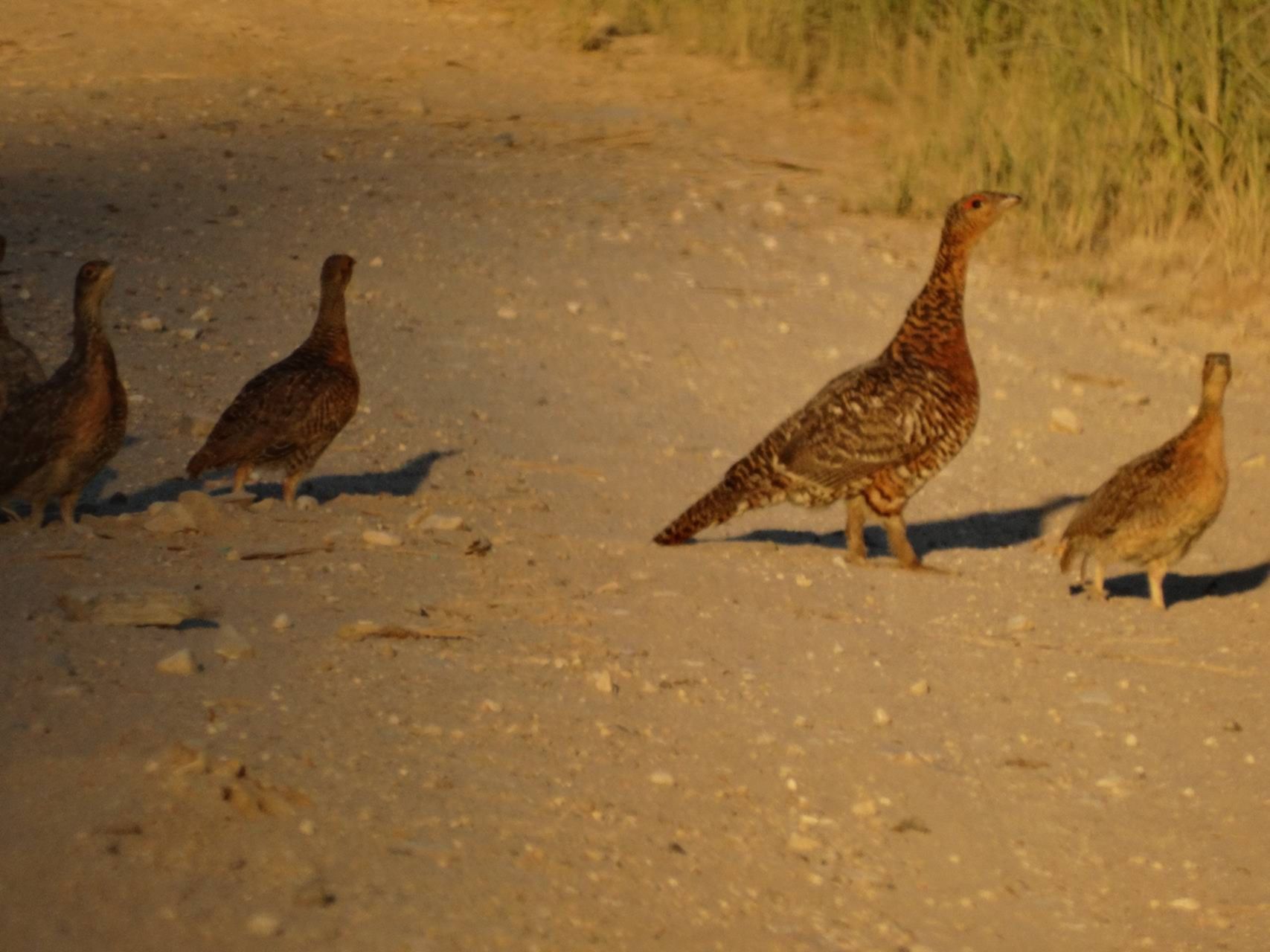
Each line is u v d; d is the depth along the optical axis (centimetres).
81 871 855
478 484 1786
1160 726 1323
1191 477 1541
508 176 3105
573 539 1625
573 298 2514
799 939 934
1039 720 1316
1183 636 1532
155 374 2009
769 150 3378
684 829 1048
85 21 3950
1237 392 2358
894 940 955
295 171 3045
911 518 1892
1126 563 1697
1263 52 2970
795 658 1382
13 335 2092
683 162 3262
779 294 2617
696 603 1478
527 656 1292
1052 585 1680
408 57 3875
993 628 1522
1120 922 1020
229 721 1077
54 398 1441
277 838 920
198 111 3397
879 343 2438
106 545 1448
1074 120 3125
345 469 1789
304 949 820
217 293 2369
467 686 1212
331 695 1152
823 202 3095
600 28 4062
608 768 1114
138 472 1708
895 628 1492
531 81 3753
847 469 1628
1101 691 1377
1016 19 3500
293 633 1268
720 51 3959
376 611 1346
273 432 1571
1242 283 2767
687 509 1752
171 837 901
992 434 2162
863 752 1212
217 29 3969
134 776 956
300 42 3938
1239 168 2948
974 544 1819
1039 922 1008
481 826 989
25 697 1072
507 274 2592
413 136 3319
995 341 2492
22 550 1410
